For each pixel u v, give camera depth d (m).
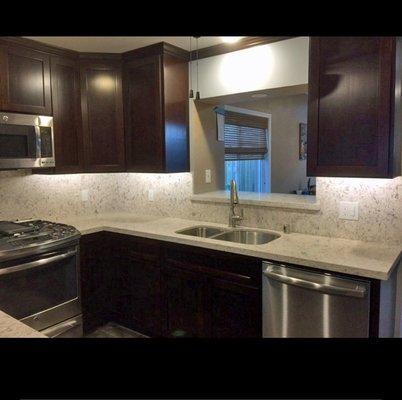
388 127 1.85
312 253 2.00
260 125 4.71
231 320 2.27
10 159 2.55
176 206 3.25
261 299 2.11
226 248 2.22
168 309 2.62
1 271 2.19
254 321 2.16
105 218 3.32
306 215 2.50
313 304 1.90
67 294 2.63
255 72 2.65
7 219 2.94
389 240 2.20
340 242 2.27
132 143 3.13
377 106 1.87
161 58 2.81
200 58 2.96
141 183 3.53
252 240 2.69
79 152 3.07
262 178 4.89
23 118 2.64
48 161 2.79
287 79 2.51
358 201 2.29
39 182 3.15
